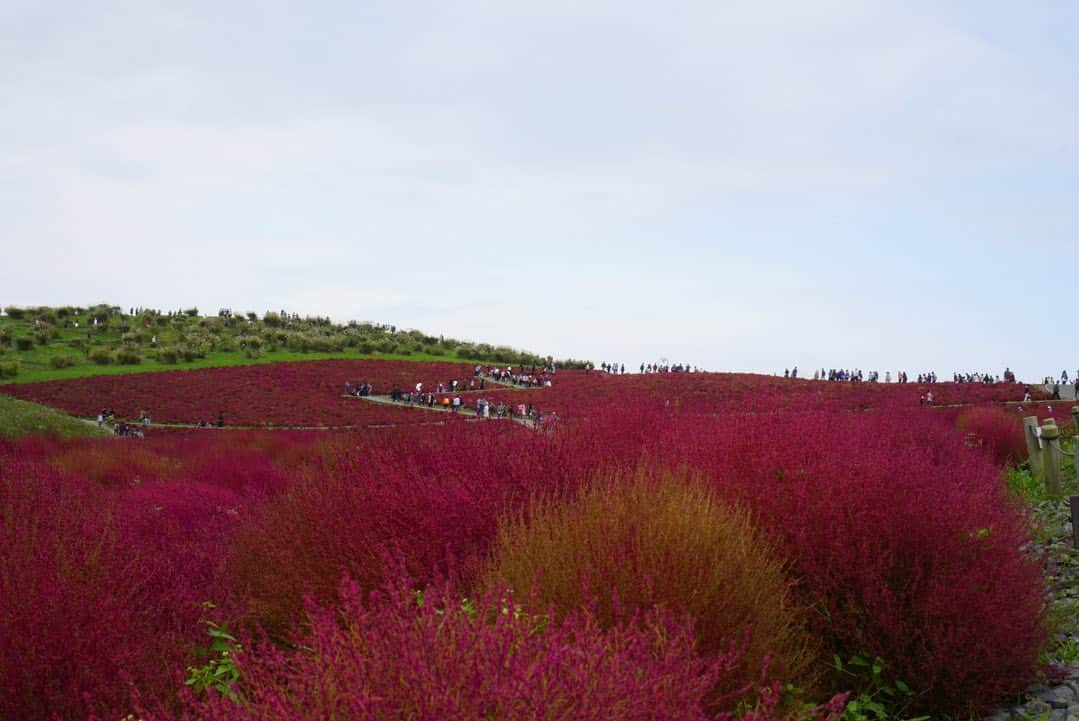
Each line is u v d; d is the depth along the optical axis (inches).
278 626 177.0
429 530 183.5
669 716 95.1
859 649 165.2
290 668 103.9
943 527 173.2
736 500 178.7
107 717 122.3
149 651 141.3
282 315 3700.8
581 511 161.5
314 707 91.6
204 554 217.6
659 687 98.6
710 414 284.2
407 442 249.3
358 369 2544.3
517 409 1726.1
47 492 230.7
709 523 151.9
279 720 90.4
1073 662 187.0
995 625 163.9
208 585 194.1
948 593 163.9
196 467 546.6
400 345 3270.2
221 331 3243.1
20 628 131.3
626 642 111.1
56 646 131.0
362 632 101.4
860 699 157.8
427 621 100.7
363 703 85.0
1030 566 188.1
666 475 177.6
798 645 157.2
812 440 208.5
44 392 1939.0
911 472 189.3
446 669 91.0
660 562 139.0
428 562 179.2
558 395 2121.1
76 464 520.7
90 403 1863.9
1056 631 198.7
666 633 119.9
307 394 2140.7
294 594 176.4
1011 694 172.9
